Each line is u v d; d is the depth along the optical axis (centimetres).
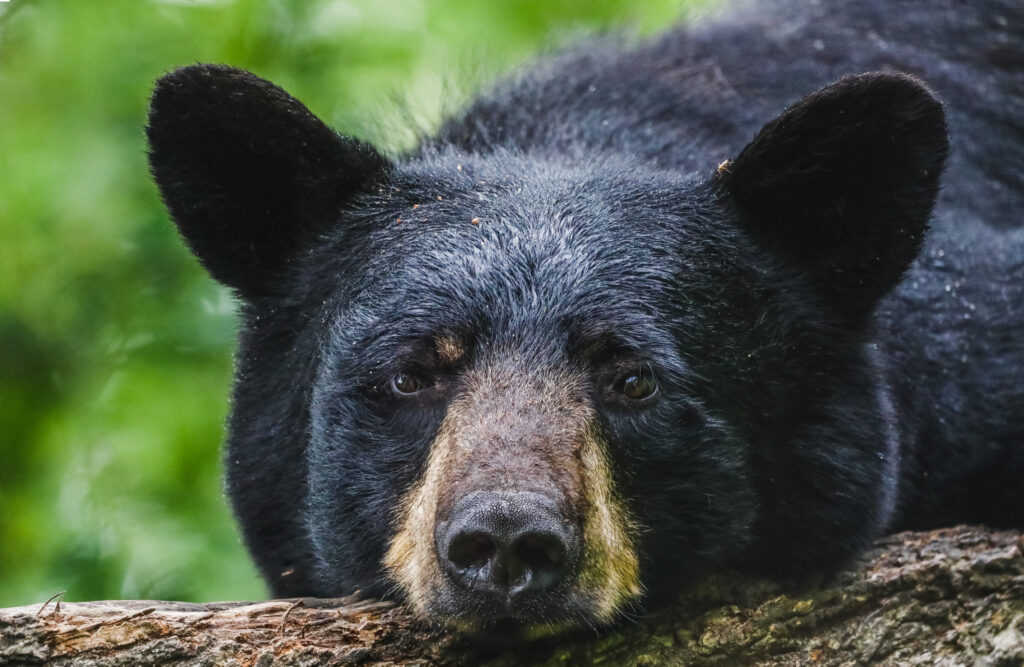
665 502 705
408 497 703
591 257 724
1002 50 1152
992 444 874
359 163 799
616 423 695
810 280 776
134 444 1277
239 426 823
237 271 825
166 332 1311
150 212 1301
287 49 1364
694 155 911
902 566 742
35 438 1354
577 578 642
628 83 979
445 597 646
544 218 744
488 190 775
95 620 632
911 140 739
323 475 738
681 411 705
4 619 619
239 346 846
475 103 970
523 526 607
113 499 1272
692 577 725
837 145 746
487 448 644
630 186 776
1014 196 1109
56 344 1342
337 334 744
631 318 704
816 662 722
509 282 713
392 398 714
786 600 732
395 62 1368
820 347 761
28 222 1293
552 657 690
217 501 1276
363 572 729
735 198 773
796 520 741
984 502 895
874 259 766
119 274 1322
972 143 1088
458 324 704
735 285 745
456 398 686
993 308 893
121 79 1307
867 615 733
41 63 1317
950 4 1159
